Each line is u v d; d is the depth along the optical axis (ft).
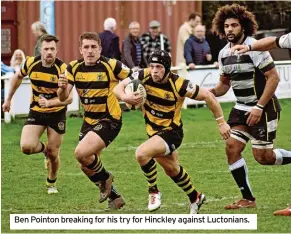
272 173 72.33
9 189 68.28
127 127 98.99
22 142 64.49
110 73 58.65
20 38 127.95
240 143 58.44
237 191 65.57
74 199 64.18
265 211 57.93
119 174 73.36
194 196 56.54
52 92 65.05
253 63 57.06
